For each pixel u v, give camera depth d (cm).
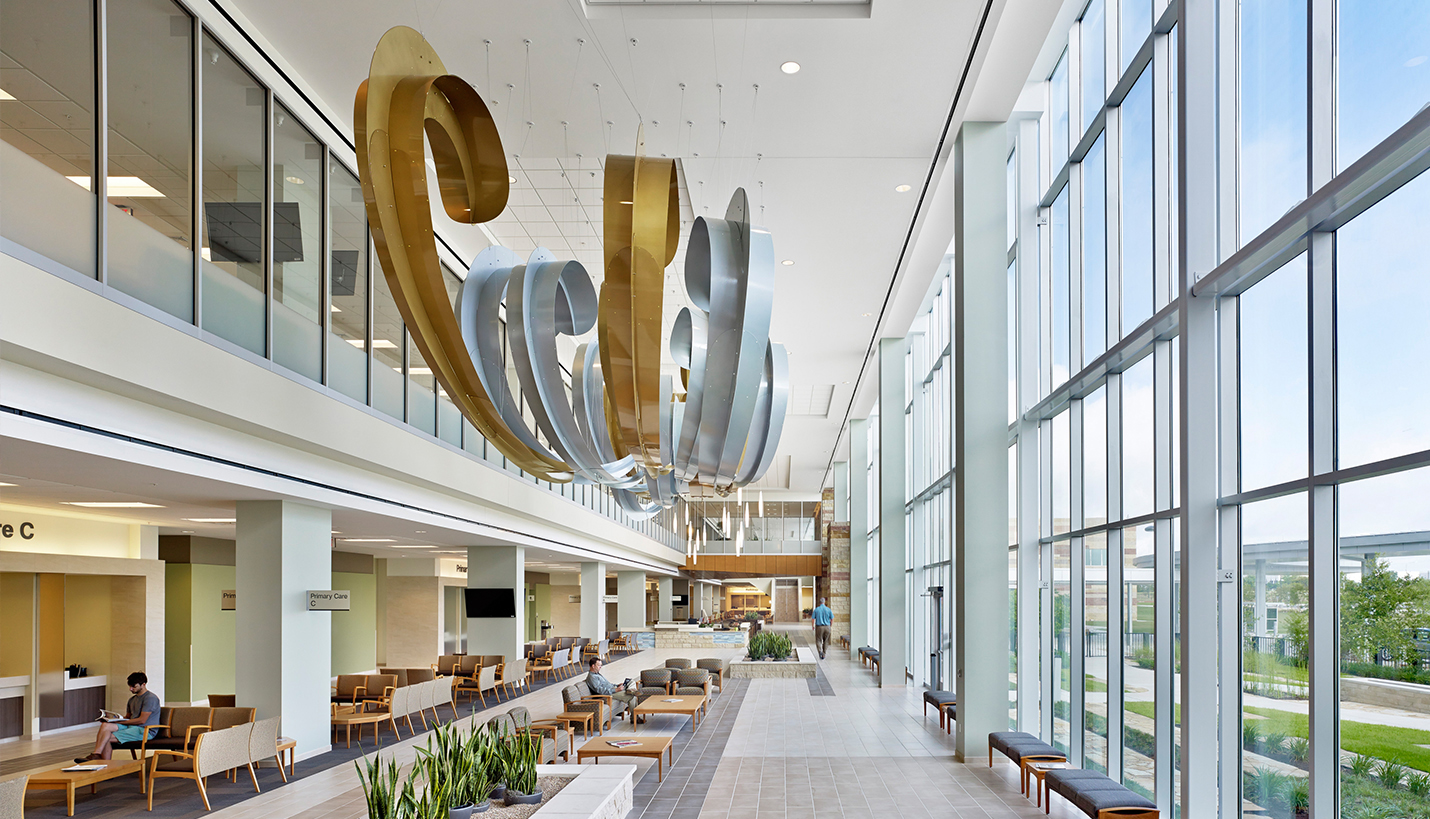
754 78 986
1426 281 444
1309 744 513
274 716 1073
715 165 1206
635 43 920
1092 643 945
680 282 1761
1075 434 998
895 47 932
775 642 2430
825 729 1400
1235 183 650
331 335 1078
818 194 1303
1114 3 884
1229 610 632
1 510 1295
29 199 625
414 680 1656
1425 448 441
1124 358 835
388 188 607
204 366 809
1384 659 468
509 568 1938
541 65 959
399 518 1323
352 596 2470
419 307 627
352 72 998
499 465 1656
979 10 870
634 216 579
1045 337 1123
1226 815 624
